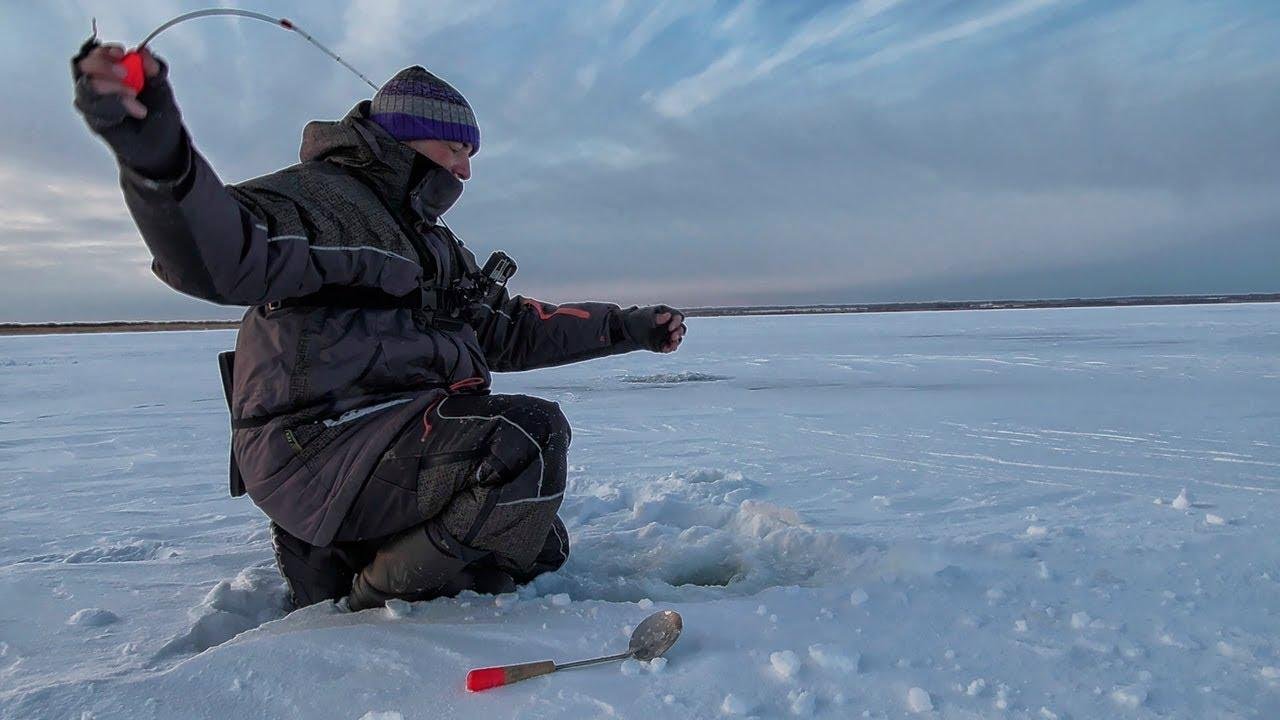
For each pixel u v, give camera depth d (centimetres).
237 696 139
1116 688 138
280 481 178
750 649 155
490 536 174
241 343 182
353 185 182
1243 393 776
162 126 127
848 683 141
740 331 3017
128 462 519
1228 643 156
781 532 234
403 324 186
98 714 132
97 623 189
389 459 173
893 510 330
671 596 200
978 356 1411
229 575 234
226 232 142
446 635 164
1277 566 202
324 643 158
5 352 2581
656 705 133
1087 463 450
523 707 134
